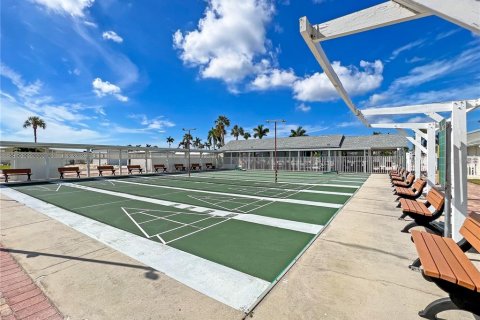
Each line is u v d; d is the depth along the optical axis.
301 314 2.56
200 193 11.45
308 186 13.77
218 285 3.18
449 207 4.44
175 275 3.46
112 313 2.61
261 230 5.62
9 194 11.43
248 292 3.00
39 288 3.13
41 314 2.61
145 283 3.23
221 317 2.52
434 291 2.94
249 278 3.36
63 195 11.05
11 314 2.60
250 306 2.71
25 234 5.35
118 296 2.93
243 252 4.32
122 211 7.69
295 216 6.90
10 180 18.20
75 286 3.16
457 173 4.33
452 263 2.44
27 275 3.47
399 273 3.40
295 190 12.23
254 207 8.18
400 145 25.20
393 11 2.43
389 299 2.79
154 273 3.52
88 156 20.72
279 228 5.77
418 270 3.46
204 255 4.19
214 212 7.49
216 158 36.50
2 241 4.90
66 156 24.94
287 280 3.26
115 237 5.15
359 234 5.09
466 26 1.73
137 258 4.06
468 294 2.16
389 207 7.75
